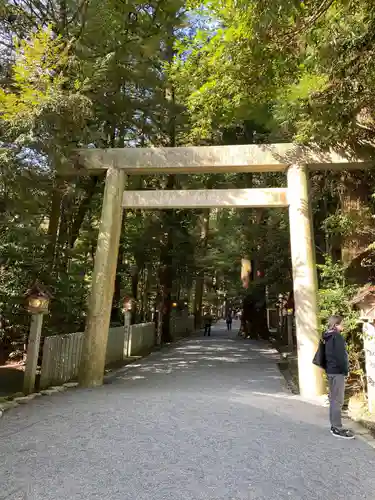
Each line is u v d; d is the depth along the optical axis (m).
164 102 12.36
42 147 6.46
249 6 4.33
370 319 5.39
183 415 5.11
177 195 8.48
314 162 7.93
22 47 6.40
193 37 8.49
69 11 8.54
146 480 3.06
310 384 7.02
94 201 12.86
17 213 7.00
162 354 13.18
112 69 8.74
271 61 5.10
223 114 9.26
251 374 9.09
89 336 7.91
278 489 2.96
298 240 7.79
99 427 4.51
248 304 19.83
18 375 8.89
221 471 3.28
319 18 4.39
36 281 7.23
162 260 17.52
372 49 4.26
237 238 19.53
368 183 8.19
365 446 4.05
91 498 2.74
